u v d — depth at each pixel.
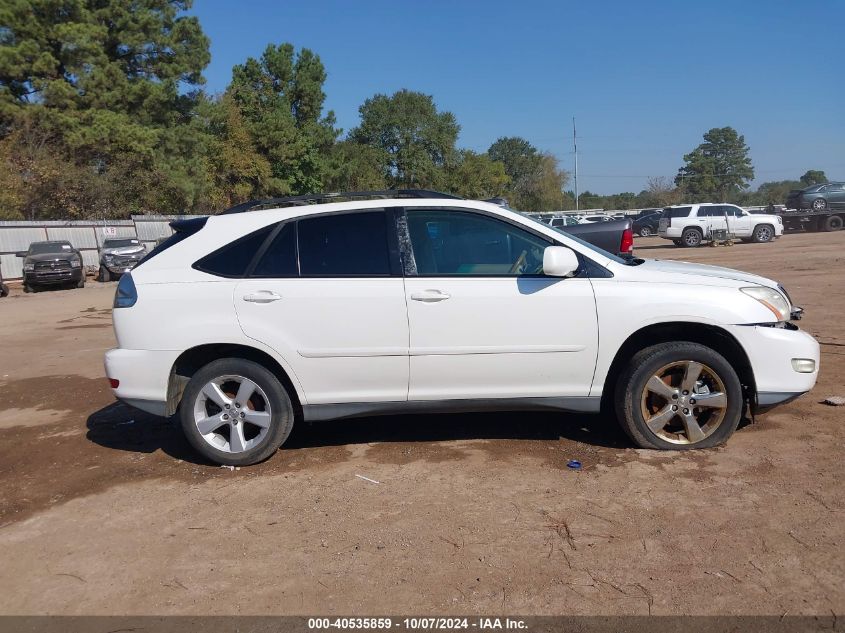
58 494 4.44
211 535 3.73
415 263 4.56
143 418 6.10
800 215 33.94
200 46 38.06
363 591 3.12
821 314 9.56
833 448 4.52
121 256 26.91
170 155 37.72
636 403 4.52
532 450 4.75
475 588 3.10
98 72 33.31
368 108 73.75
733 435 4.84
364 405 4.59
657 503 3.83
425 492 4.13
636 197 125.50
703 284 4.53
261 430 4.65
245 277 4.57
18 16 31.89
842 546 3.30
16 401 7.04
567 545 3.43
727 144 112.88
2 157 31.89
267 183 49.75
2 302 20.08
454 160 76.00
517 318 4.46
